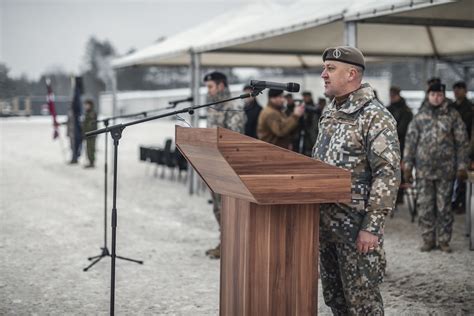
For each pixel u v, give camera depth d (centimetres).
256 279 300
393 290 512
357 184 326
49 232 761
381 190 315
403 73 3412
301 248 306
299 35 952
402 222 820
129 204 982
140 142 2352
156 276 563
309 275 308
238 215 309
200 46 1012
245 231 301
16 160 1697
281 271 303
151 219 853
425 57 1165
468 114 861
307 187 289
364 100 328
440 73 1255
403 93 2298
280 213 302
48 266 596
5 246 682
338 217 329
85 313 460
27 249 669
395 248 668
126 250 667
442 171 632
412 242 697
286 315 305
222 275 328
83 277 558
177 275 567
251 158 280
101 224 816
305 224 306
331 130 337
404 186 793
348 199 296
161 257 636
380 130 320
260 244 299
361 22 657
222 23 1129
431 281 538
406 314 451
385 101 1859
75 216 875
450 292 505
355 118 328
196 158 314
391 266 590
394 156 317
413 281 538
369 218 317
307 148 942
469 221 716
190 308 473
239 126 618
